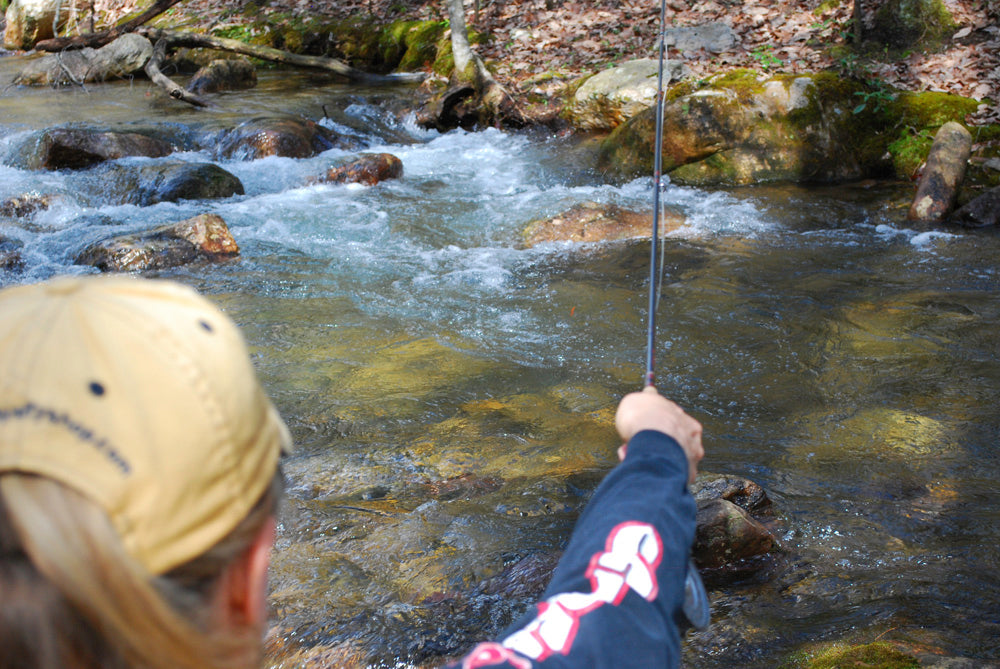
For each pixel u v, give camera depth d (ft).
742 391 15.37
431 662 8.19
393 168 31.58
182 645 1.76
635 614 2.91
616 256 23.31
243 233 25.81
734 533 9.72
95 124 35.96
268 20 52.75
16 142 33.17
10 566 1.66
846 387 15.33
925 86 31.99
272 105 41.19
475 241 25.04
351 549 10.30
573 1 44.06
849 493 11.63
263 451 2.09
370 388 15.57
